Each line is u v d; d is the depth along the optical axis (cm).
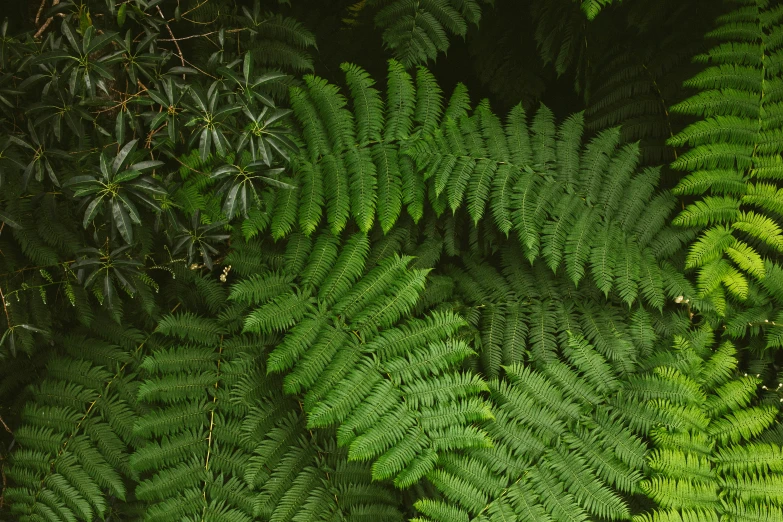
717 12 418
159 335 411
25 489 400
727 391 397
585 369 399
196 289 413
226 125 385
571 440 394
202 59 408
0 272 398
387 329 397
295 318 397
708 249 400
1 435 413
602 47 425
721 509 387
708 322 407
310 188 401
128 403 405
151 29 395
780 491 387
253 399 402
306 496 398
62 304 406
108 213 376
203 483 400
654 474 390
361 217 399
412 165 404
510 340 406
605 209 405
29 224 394
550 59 421
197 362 403
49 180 393
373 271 401
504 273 413
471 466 392
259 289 400
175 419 399
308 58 412
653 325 407
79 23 383
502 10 425
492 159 404
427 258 411
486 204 412
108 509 403
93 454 401
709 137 404
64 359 407
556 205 403
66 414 403
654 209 406
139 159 386
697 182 403
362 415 389
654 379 397
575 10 417
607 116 425
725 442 393
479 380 392
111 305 385
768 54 405
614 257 401
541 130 409
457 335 404
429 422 390
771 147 404
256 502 396
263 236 409
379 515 400
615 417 397
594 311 407
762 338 407
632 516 392
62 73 374
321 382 392
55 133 377
